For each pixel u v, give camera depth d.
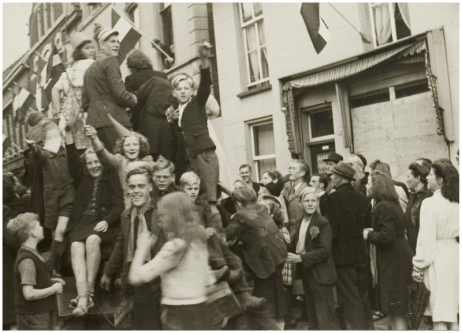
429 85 6.96
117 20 7.53
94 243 4.75
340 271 5.34
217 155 5.75
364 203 5.52
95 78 5.45
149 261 4.05
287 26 8.80
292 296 6.11
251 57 9.52
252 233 5.03
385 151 7.81
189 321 3.67
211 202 5.19
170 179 4.86
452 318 4.99
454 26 7.00
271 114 8.98
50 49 7.65
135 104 5.49
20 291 4.54
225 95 9.84
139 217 4.53
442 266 5.00
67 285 4.84
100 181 4.98
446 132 7.01
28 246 4.58
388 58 7.46
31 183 5.69
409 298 5.17
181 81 5.48
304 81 8.51
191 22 10.09
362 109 8.11
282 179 6.28
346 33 8.18
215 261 4.70
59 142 5.39
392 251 5.28
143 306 4.29
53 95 6.10
